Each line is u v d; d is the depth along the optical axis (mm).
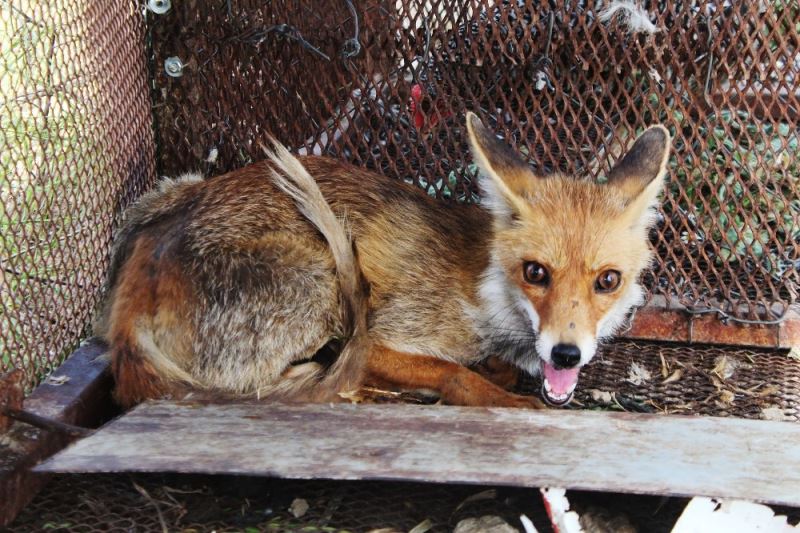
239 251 1499
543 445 1385
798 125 1626
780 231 1633
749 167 1589
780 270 1612
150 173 1671
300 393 1484
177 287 1484
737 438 1400
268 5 1633
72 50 1535
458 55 1619
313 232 1531
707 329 1625
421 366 1546
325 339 1516
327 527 1380
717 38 1569
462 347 1568
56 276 1505
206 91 1661
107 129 1583
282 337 1496
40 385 1474
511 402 1509
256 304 1490
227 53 1649
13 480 1370
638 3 1573
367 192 1574
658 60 1589
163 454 1359
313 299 1505
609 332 1546
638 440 1395
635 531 1365
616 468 1351
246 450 1370
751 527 1328
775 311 1616
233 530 1377
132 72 1626
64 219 1516
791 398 1550
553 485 1328
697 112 1608
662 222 1646
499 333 1557
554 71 1609
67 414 1440
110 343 1487
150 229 1529
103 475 1432
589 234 1475
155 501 1402
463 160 1649
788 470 1354
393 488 1425
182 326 1485
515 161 1537
